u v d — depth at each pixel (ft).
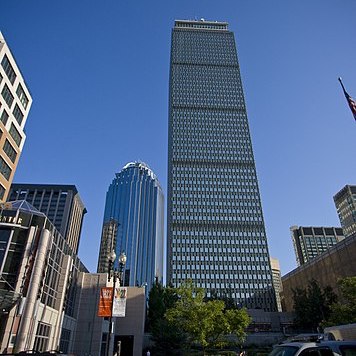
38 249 108.99
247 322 164.86
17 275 103.91
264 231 495.00
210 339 168.55
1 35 157.38
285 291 422.82
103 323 158.51
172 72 637.30
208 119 590.14
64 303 131.85
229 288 414.82
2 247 106.22
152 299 236.63
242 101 613.93
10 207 113.80
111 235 415.44
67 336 139.95
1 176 159.84
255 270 462.60
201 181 530.68
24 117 180.55
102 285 160.66
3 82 156.97
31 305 100.42
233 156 556.51
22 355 43.34
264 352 181.57
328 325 168.76
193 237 483.10
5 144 162.91
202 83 628.69
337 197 629.51
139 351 183.42
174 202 509.35
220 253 472.85
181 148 558.15
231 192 524.52
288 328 306.76
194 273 455.63
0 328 95.30
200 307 152.76
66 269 134.31
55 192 542.57
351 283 161.58
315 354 28.50
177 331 176.24
